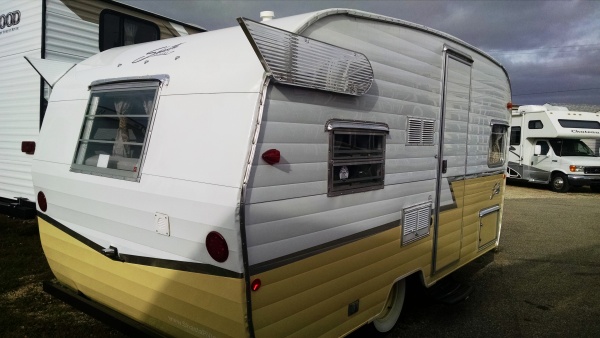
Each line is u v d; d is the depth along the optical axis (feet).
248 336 7.57
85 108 10.59
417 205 12.34
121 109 9.80
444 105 13.50
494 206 18.26
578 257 21.97
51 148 11.19
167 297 8.56
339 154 9.25
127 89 9.66
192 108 8.27
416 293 14.05
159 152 8.54
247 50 8.21
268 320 7.92
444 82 13.38
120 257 9.34
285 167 7.97
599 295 16.89
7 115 21.31
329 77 8.74
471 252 16.38
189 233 7.93
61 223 10.90
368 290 10.52
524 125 52.03
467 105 15.23
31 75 19.77
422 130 12.39
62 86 11.64
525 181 55.57
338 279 9.49
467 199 15.67
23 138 20.52
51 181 11.00
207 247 7.66
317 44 8.46
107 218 9.53
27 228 20.24
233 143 7.48
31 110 20.02
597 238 26.02
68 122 10.96
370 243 10.42
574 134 47.57
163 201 8.27
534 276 18.99
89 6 19.98
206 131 7.92
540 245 24.23
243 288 7.39
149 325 9.26
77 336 11.78
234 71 8.00
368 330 12.26
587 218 32.45
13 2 20.20
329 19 9.11
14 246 18.04
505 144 19.10
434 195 13.30
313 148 8.56
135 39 21.85
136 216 8.86
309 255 8.64
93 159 10.02
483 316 14.76
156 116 8.82
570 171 46.85
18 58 20.24
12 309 13.07
